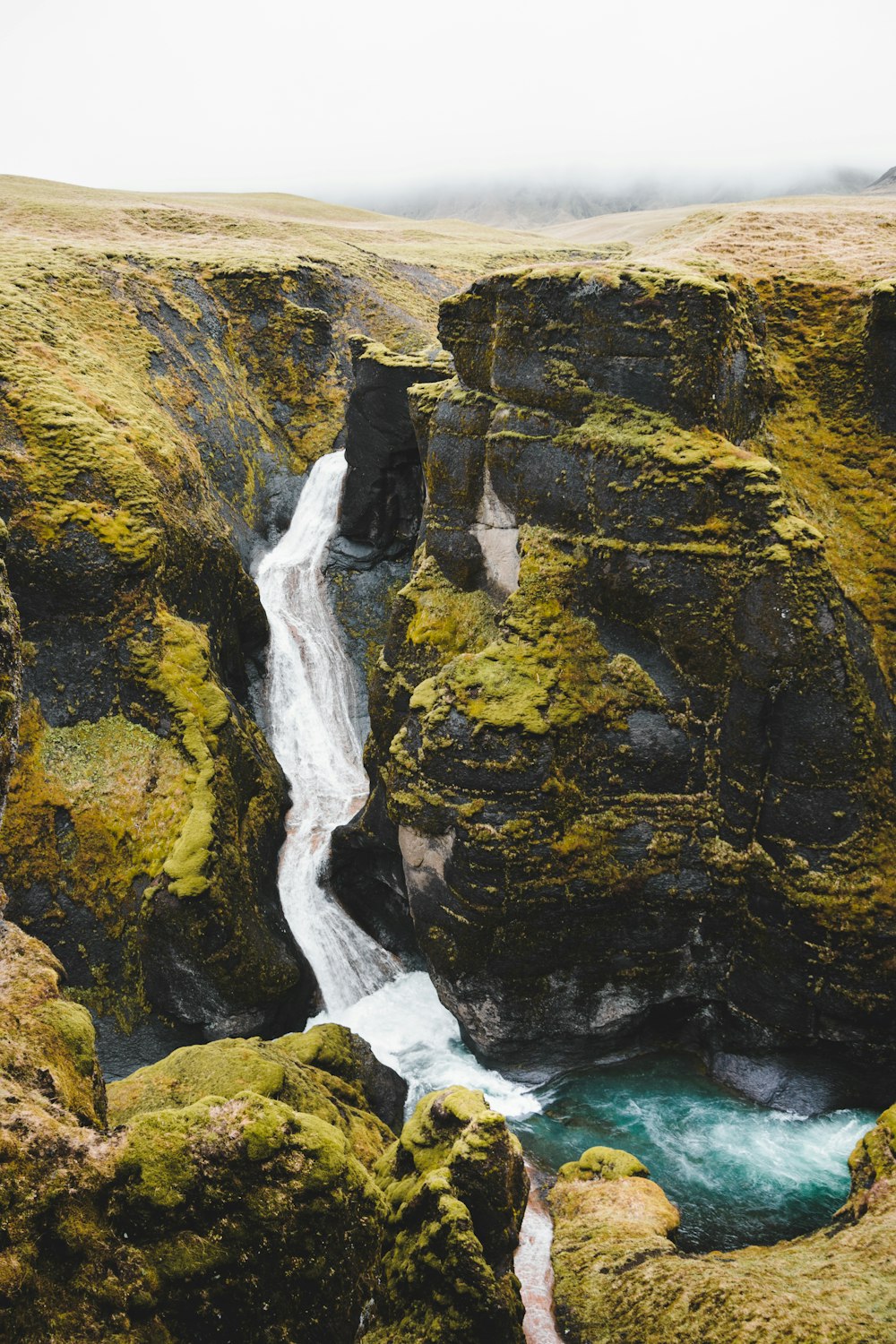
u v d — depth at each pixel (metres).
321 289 54.22
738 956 24.80
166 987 26.66
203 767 28.72
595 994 25.61
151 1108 19.17
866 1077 23.67
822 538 23.61
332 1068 24.03
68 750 28.59
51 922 26.81
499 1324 16.08
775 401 28.53
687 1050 26.81
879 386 27.55
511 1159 18.16
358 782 37.19
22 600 29.09
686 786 25.08
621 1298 17.44
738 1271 17.42
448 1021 29.05
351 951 31.53
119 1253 10.05
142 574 30.45
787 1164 22.53
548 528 27.12
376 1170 19.64
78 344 38.59
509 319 27.62
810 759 23.11
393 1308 16.59
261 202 97.25
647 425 25.34
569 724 25.03
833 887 22.81
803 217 36.72
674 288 24.72
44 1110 10.45
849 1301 15.64
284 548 44.38
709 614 24.47
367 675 40.19
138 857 27.33
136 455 33.34
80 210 65.31
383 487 40.88
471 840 24.59
